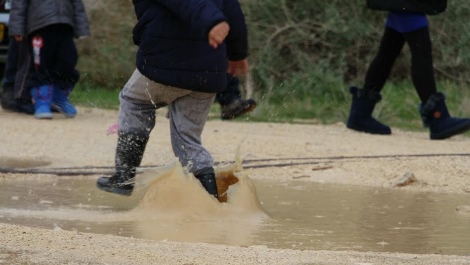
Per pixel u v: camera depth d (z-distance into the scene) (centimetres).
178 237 1355
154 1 1523
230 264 1094
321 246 1323
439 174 2070
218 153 2314
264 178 2008
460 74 3772
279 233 1414
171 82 1516
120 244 1201
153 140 2447
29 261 1077
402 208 1673
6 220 1457
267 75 3684
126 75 3881
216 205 1542
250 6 3728
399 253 1256
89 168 2027
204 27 1437
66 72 2959
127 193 1630
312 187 1903
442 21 3778
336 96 3609
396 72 3819
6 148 2295
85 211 1558
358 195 1812
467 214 1625
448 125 2792
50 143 2388
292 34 3731
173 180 1545
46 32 2891
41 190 1772
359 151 2428
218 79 1538
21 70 2952
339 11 3781
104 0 3894
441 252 1298
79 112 3192
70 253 1124
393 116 3366
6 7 3409
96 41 3903
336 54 3788
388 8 2780
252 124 3058
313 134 2822
